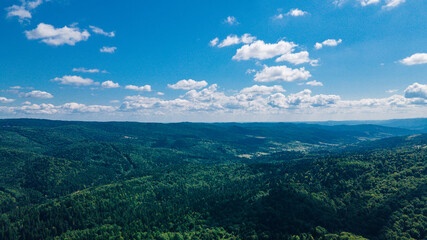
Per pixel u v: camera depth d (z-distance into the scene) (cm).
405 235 19262
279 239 19400
